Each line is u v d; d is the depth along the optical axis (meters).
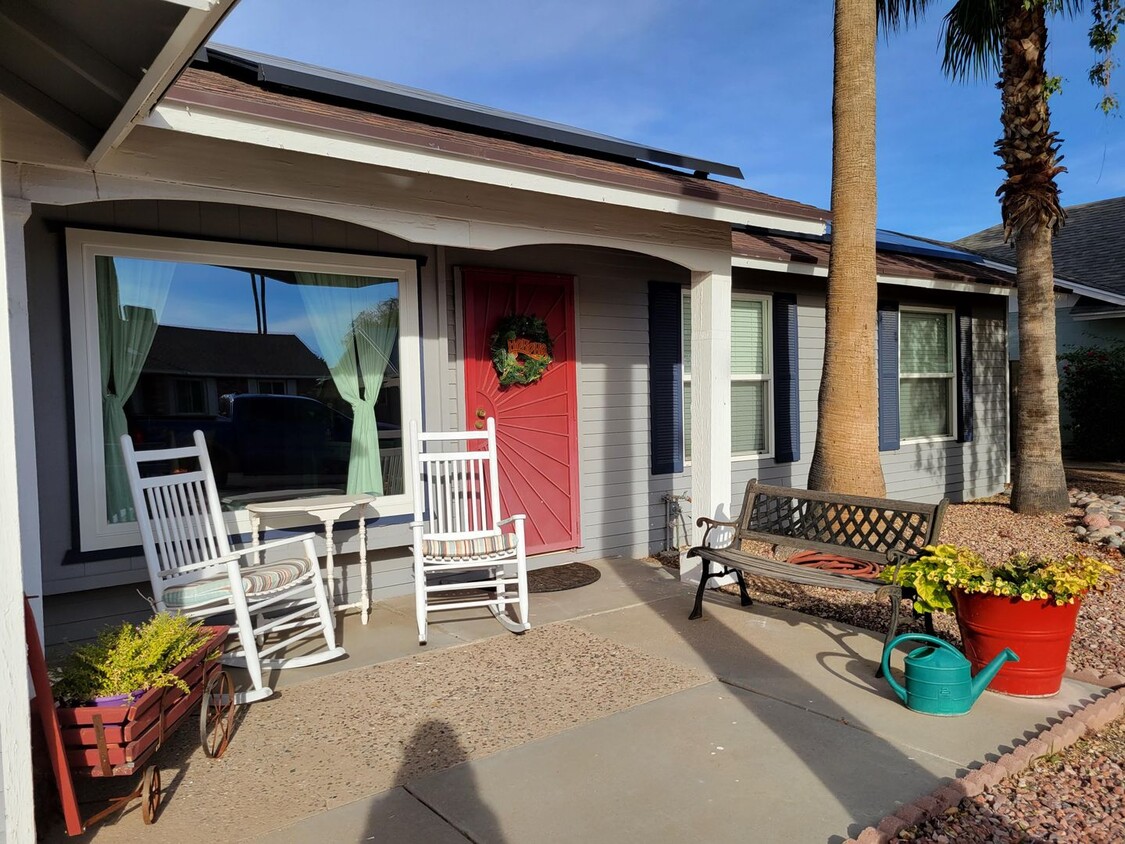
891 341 9.02
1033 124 7.76
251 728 3.41
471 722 3.43
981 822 2.57
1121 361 13.27
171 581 3.88
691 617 4.92
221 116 3.35
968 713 3.44
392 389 5.38
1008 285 9.67
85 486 4.21
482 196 4.61
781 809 2.65
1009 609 3.54
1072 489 9.75
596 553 6.74
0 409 2.11
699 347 5.74
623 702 3.61
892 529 4.52
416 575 4.55
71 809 2.41
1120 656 4.19
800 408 8.33
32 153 3.26
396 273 5.32
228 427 4.74
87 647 2.74
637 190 4.79
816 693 3.69
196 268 4.61
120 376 4.37
